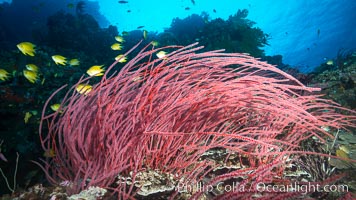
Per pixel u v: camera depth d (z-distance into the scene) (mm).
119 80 492
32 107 1299
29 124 1130
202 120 536
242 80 484
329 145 672
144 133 433
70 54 2678
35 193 412
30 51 1184
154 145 548
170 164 524
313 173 571
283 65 3266
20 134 1065
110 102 488
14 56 2018
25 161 964
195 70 538
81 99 505
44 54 2150
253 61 475
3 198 430
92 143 492
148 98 472
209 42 2912
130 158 483
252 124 620
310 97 559
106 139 505
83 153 489
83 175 478
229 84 483
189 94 495
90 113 508
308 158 615
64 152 509
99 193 394
